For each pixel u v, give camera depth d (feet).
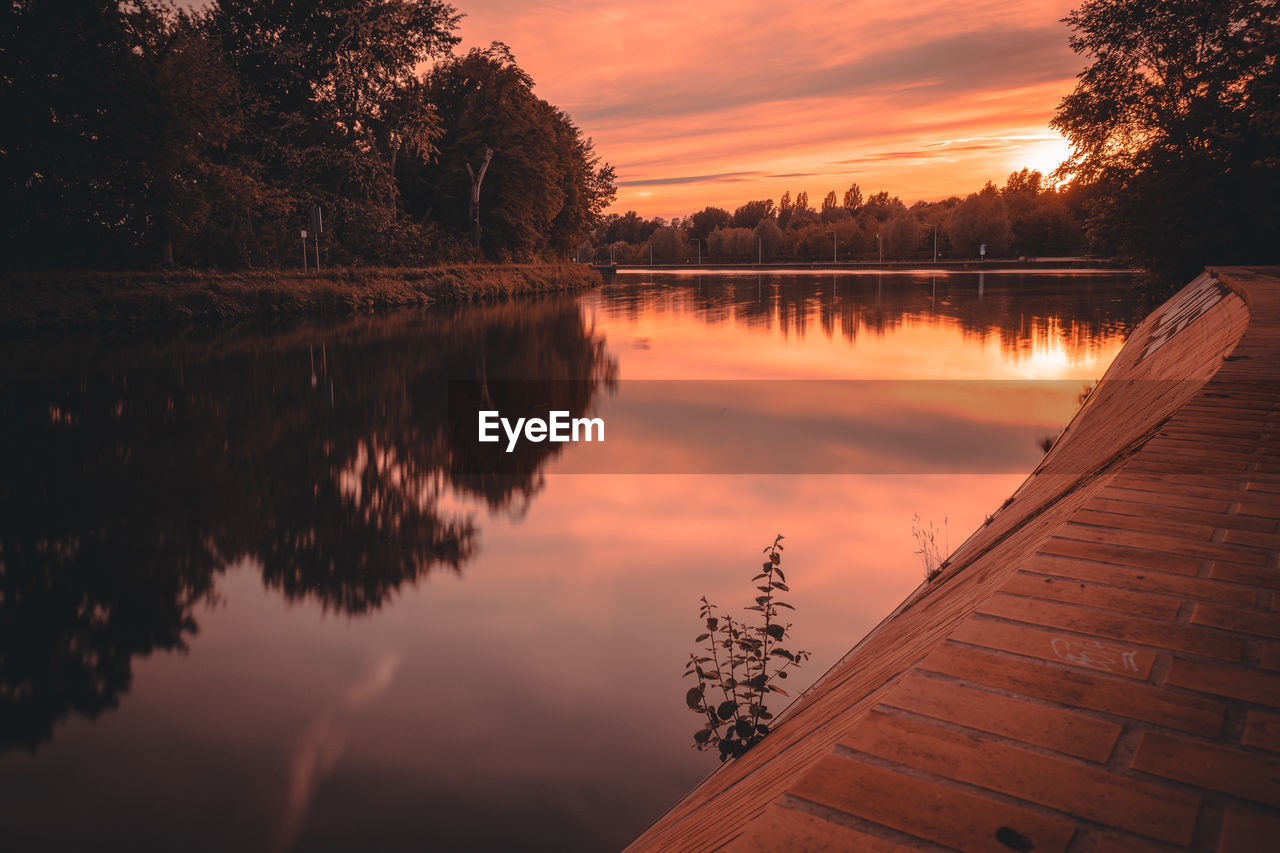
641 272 357.20
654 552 26.05
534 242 205.05
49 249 106.73
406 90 159.22
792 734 8.70
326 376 61.41
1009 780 4.23
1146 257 88.74
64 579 23.97
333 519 29.50
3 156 99.55
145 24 109.70
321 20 149.79
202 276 112.27
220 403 50.60
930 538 26.73
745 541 26.84
